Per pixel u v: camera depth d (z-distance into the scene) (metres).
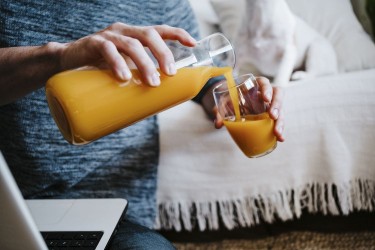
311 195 1.09
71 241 0.65
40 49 0.61
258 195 1.07
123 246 0.71
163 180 1.07
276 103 0.80
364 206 1.07
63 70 0.60
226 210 1.10
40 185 0.91
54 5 0.87
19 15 0.84
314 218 1.13
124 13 0.97
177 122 1.04
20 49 0.66
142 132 1.00
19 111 0.85
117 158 0.97
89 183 0.96
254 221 1.14
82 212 0.73
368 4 1.48
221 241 1.17
